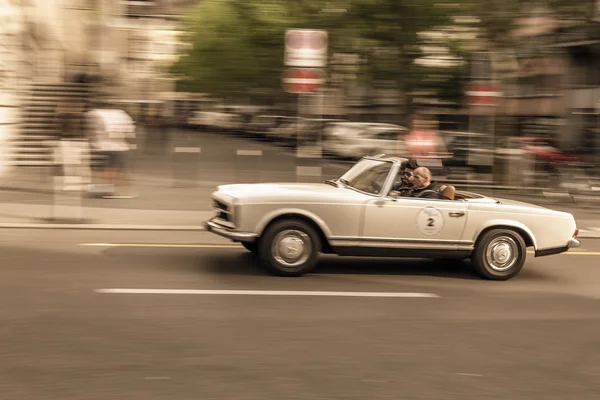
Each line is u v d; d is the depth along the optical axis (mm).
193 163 25250
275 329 6328
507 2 19328
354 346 5938
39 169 19953
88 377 4984
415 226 8586
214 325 6363
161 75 44688
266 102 38031
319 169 18891
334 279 8508
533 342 6289
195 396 4723
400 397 4859
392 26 21547
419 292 8055
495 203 8953
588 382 5328
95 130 15578
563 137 29281
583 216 15711
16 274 8047
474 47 20625
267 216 8328
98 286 7617
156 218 12727
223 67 33281
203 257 9445
